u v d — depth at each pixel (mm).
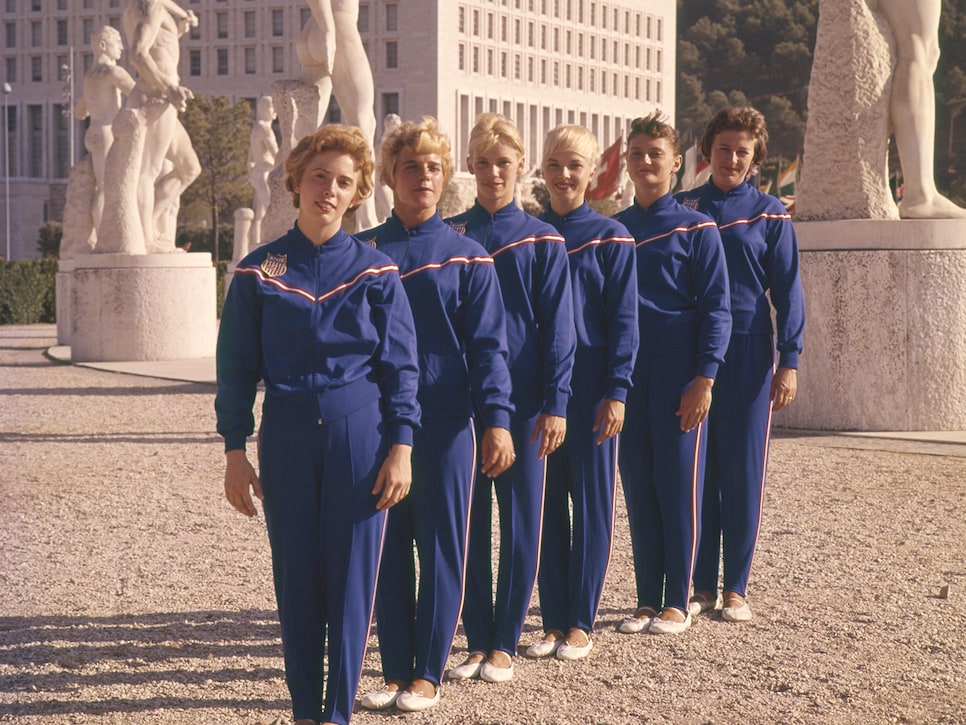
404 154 4668
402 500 4680
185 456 10750
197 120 75500
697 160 30250
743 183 6109
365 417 4172
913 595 6113
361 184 4254
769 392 5977
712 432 5984
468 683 4895
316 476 4156
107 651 5273
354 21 17344
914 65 12102
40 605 5977
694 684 4863
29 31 122000
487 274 4688
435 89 113875
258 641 5422
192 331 21766
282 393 4148
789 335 5988
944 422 11734
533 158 124375
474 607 5062
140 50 21516
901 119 12094
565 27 127375
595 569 5266
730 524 5895
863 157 12023
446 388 4625
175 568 6691
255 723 4445
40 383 17531
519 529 4969
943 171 76438
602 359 5254
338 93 17562
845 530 7520
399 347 4215
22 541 7348
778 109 108188
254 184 35469
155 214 23453
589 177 5371
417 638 4652
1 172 121625
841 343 11766
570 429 5246
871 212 11992
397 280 4266
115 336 21328
